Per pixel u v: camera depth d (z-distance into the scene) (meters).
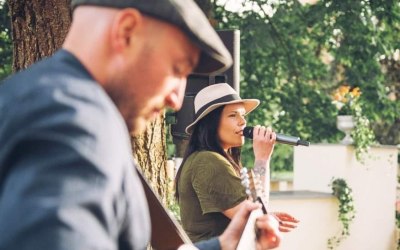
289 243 7.97
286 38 11.66
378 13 11.30
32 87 0.92
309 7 11.48
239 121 3.19
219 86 3.21
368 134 8.38
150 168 3.39
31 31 3.40
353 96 8.54
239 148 3.35
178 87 1.09
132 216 0.95
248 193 1.99
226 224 2.98
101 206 0.86
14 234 0.82
